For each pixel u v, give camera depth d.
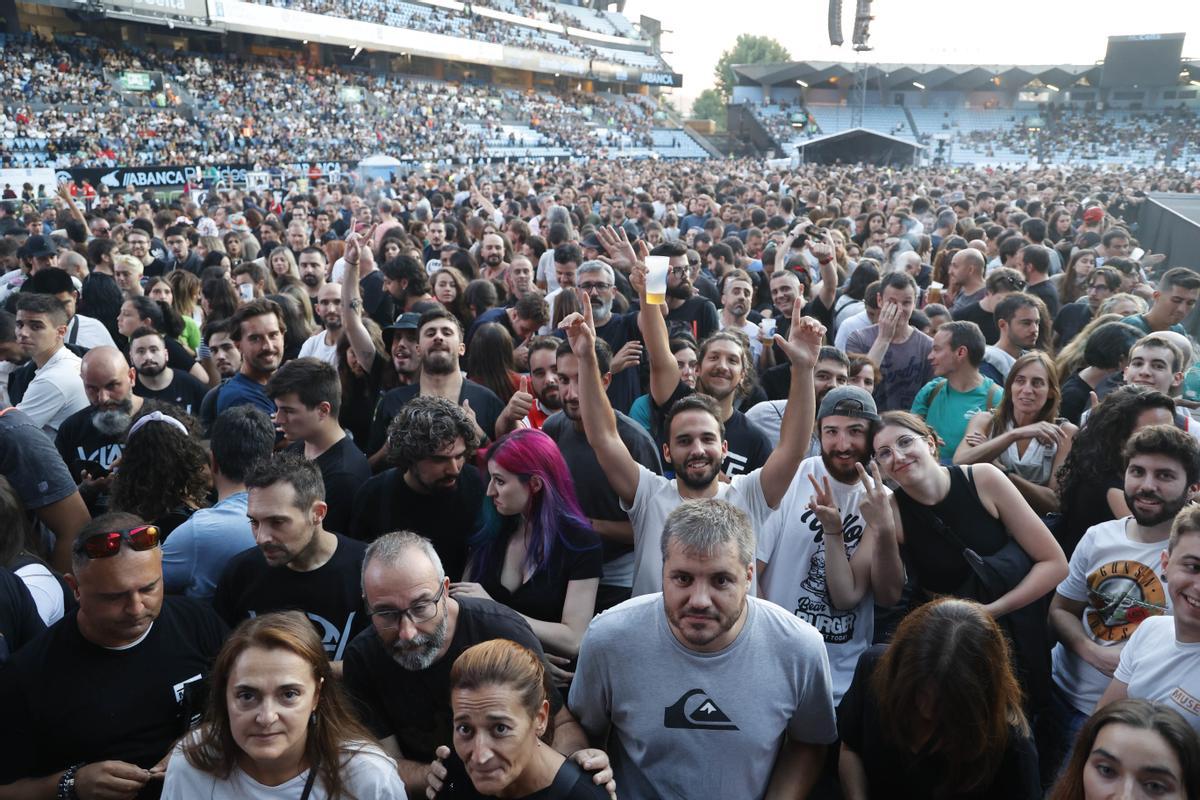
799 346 3.33
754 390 5.71
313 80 46.94
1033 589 3.23
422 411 3.52
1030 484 4.24
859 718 2.70
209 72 41.91
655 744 2.62
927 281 9.63
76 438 4.75
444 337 4.86
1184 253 13.82
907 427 3.37
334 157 38.25
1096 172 38.88
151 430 3.71
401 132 46.12
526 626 2.86
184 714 2.77
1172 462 3.06
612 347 6.28
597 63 67.50
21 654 2.68
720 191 24.14
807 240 7.99
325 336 6.47
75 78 35.03
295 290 7.58
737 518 2.54
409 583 2.56
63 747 2.64
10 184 23.55
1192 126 59.66
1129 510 3.40
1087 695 3.25
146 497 3.70
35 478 3.82
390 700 2.77
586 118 62.66
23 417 3.93
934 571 3.41
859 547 3.46
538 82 67.62
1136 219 19.70
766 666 2.61
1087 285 8.58
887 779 2.59
